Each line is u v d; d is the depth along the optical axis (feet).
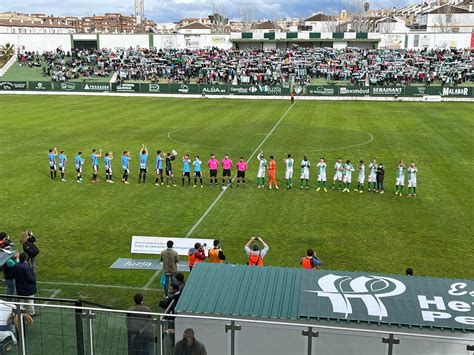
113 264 59.77
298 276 33.19
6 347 34.17
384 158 114.52
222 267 34.42
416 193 88.63
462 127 152.25
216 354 29.40
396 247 64.95
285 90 232.53
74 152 121.29
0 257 47.24
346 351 27.84
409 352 27.09
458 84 242.58
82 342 32.68
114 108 197.67
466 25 438.40
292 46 329.31
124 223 73.87
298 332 28.09
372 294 30.78
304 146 128.06
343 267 58.95
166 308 37.88
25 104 208.95
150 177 100.73
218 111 190.19
